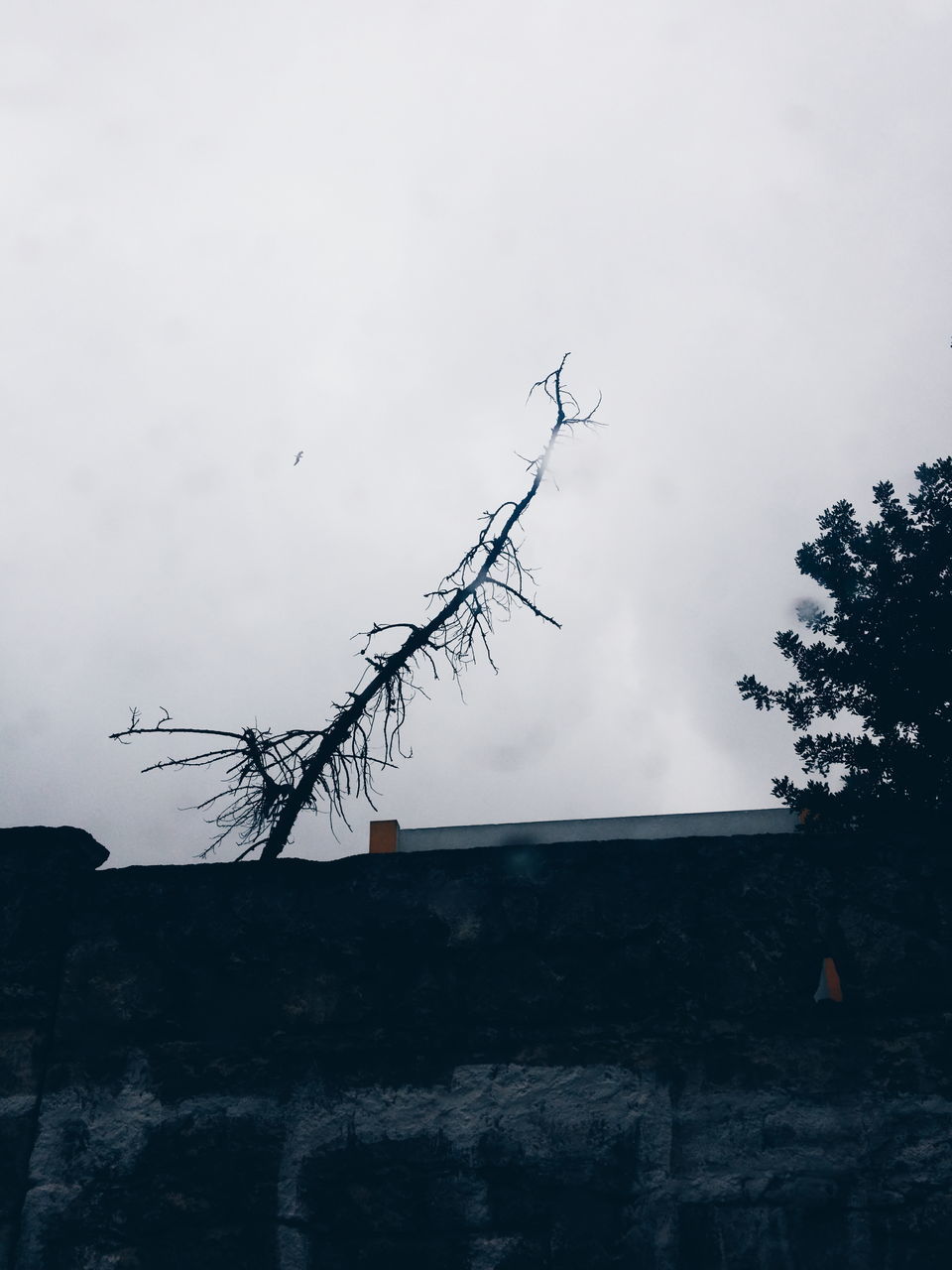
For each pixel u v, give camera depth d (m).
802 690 7.17
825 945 2.57
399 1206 2.43
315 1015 2.64
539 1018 2.58
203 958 2.73
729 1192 2.37
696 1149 2.42
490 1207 2.41
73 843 2.92
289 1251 2.41
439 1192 2.44
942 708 6.67
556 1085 2.51
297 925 2.75
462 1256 2.37
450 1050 2.58
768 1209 2.34
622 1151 2.43
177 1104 2.58
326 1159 2.49
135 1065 2.63
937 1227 2.28
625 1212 2.38
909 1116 2.39
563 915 2.68
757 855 2.70
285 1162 2.50
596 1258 2.34
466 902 2.73
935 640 6.88
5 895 2.83
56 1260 2.45
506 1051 2.56
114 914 2.81
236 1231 2.44
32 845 2.90
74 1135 2.57
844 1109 2.41
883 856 2.66
